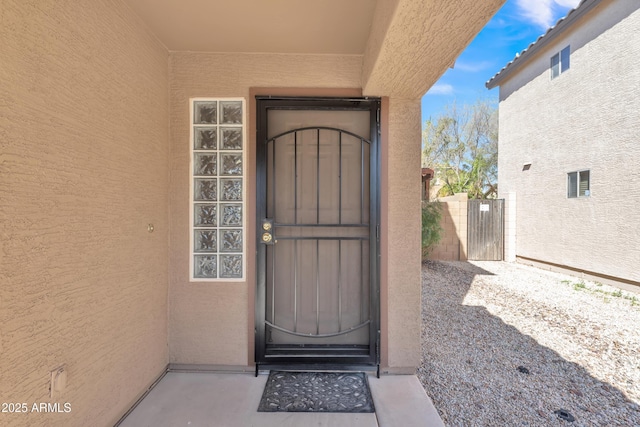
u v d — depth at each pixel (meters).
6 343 1.37
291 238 2.88
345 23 2.37
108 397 2.05
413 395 2.54
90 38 1.86
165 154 2.78
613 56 6.12
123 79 2.18
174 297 2.86
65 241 1.69
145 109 2.46
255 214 2.85
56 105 1.63
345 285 2.92
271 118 2.90
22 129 1.44
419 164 2.87
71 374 1.73
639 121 5.66
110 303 2.06
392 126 2.86
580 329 4.12
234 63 2.85
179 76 2.84
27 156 1.47
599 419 2.36
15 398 1.41
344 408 2.37
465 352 3.46
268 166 2.89
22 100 1.44
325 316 2.91
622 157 5.98
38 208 1.53
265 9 2.21
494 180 16.50
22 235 1.44
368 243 2.91
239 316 2.87
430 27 1.75
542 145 8.02
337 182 2.91
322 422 2.21
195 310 2.87
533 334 3.96
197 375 2.81
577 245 7.00
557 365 3.18
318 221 2.90
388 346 2.88
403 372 2.88
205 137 2.89
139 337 2.41
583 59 6.79
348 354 2.88
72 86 1.73
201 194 2.89
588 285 6.38
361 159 2.90
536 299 5.46
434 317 4.57
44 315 1.56
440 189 16.84
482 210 9.28
